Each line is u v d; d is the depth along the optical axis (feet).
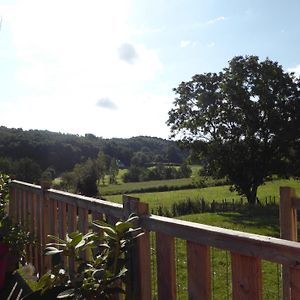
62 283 8.23
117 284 9.07
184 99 105.91
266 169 99.86
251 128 97.40
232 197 123.03
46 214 14.73
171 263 7.77
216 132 102.06
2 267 14.70
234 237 6.15
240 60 99.76
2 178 17.84
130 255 8.87
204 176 109.81
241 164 100.12
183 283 19.15
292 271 5.39
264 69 97.25
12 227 15.25
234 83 99.19
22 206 17.62
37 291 8.80
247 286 6.07
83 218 11.34
